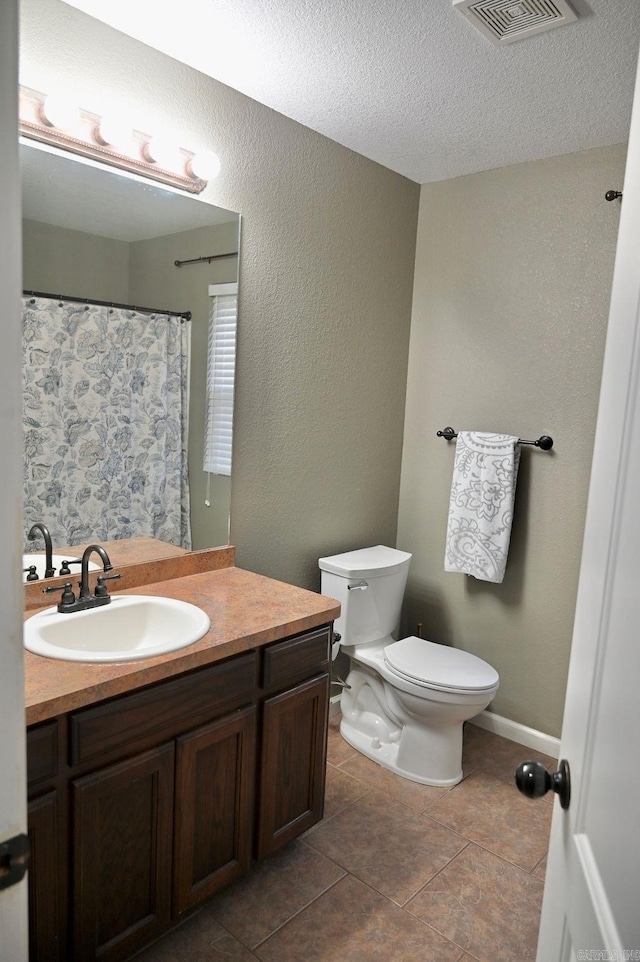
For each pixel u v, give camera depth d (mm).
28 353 1774
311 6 1664
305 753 1936
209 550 2283
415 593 3160
